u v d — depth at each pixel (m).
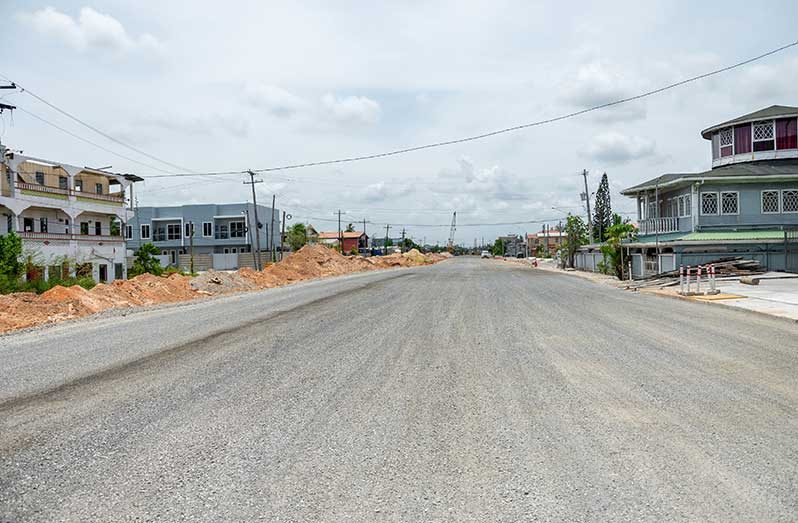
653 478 4.11
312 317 13.69
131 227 74.50
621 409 5.89
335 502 3.75
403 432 5.17
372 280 31.19
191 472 4.24
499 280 31.53
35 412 5.78
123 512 3.62
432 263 82.38
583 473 4.20
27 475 4.20
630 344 9.88
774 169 31.28
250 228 69.19
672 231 33.53
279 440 4.95
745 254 29.00
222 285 25.72
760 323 12.68
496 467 4.33
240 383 7.02
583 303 17.53
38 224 40.88
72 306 15.82
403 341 10.19
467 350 9.30
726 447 4.75
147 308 16.70
